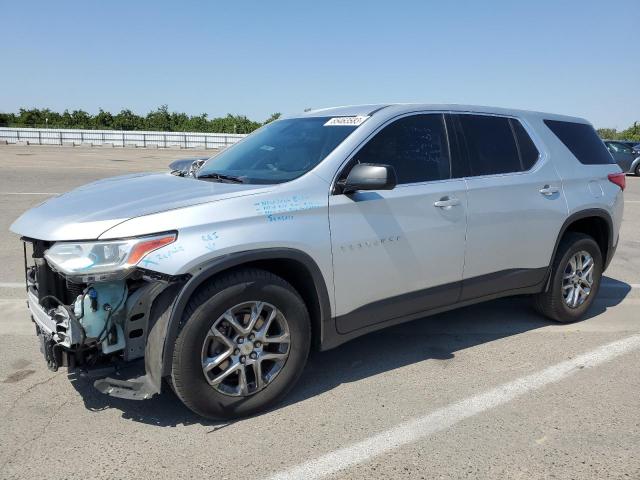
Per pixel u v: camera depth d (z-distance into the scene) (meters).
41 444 3.04
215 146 47.81
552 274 4.88
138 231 2.93
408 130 4.01
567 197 4.81
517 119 4.75
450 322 5.15
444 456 2.98
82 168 21.11
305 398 3.64
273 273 3.43
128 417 3.35
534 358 4.31
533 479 2.79
